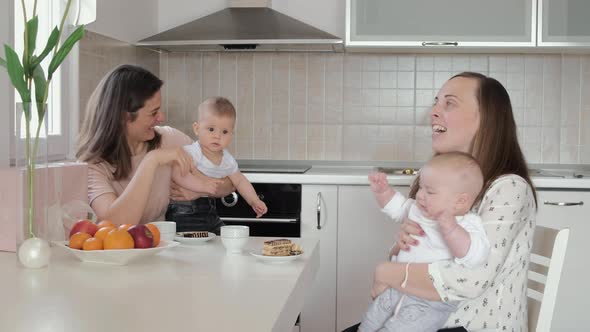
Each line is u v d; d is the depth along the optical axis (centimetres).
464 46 363
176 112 414
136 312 126
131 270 165
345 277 353
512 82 397
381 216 350
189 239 202
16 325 117
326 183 350
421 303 169
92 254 169
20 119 171
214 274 161
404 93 402
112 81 230
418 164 402
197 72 412
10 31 264
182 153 217
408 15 364
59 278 155
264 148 410
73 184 210
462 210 170
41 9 297
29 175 169
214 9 410
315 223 353
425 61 400
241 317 123
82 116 321
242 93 410
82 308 129
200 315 124
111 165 230
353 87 404
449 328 167
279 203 354
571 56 393
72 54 315
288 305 140
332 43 359
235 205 356
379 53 401
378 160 404
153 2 407
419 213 180
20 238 168
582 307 341
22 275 158
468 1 361
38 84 173
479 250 157
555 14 358
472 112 182
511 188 166
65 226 198
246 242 190
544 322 175
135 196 210
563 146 396
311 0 400
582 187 340
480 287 160
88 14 320
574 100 395
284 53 406
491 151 179
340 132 405
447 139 186
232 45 381
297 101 407
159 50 403
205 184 255
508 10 360
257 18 378
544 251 184
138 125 232
